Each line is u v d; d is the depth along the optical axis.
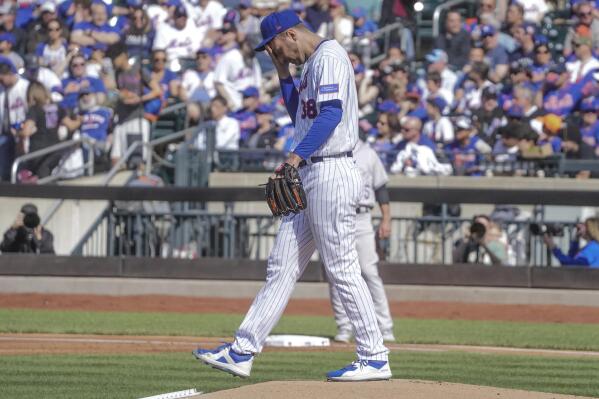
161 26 50.38
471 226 38.59
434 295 38.19
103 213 39.94
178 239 39.72
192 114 47.38
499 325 32.06
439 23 51.25
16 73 47.16
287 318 33.38
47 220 40.16
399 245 39.28
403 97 45.53
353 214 15.23
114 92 47.34
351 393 13.27
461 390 13.71
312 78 15.00
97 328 28.95
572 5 47.66
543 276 37.75
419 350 25.12
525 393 13.96
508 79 46.12
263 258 39.44
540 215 39.22
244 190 38.66
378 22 51.66
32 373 19.88
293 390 13.49
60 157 45.56
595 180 42.31
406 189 38.16
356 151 25.64
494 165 43.75
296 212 15.02
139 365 21.27
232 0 52.69
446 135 44.97
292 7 50.56
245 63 47.72
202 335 27.53
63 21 49.22
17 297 37.94
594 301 37.34
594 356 24.44
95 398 16.56
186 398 13.70
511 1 48.12
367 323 15.30
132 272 39.25
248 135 46.03
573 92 44.94
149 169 45.31
